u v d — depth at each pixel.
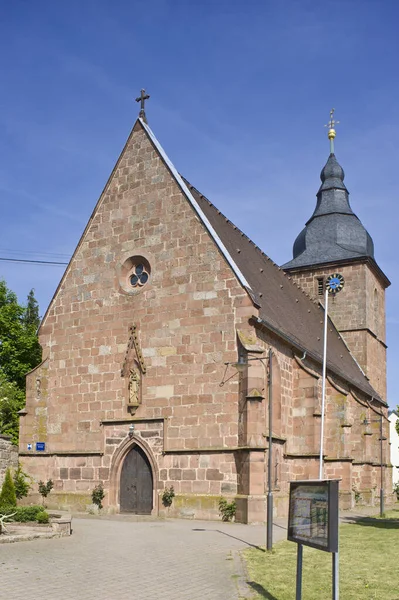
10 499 30.16
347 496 42.97
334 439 43.12
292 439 37.38
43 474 37.56
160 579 16.83
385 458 61.62
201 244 34.81
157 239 36.38
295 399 37.94
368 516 38.44
